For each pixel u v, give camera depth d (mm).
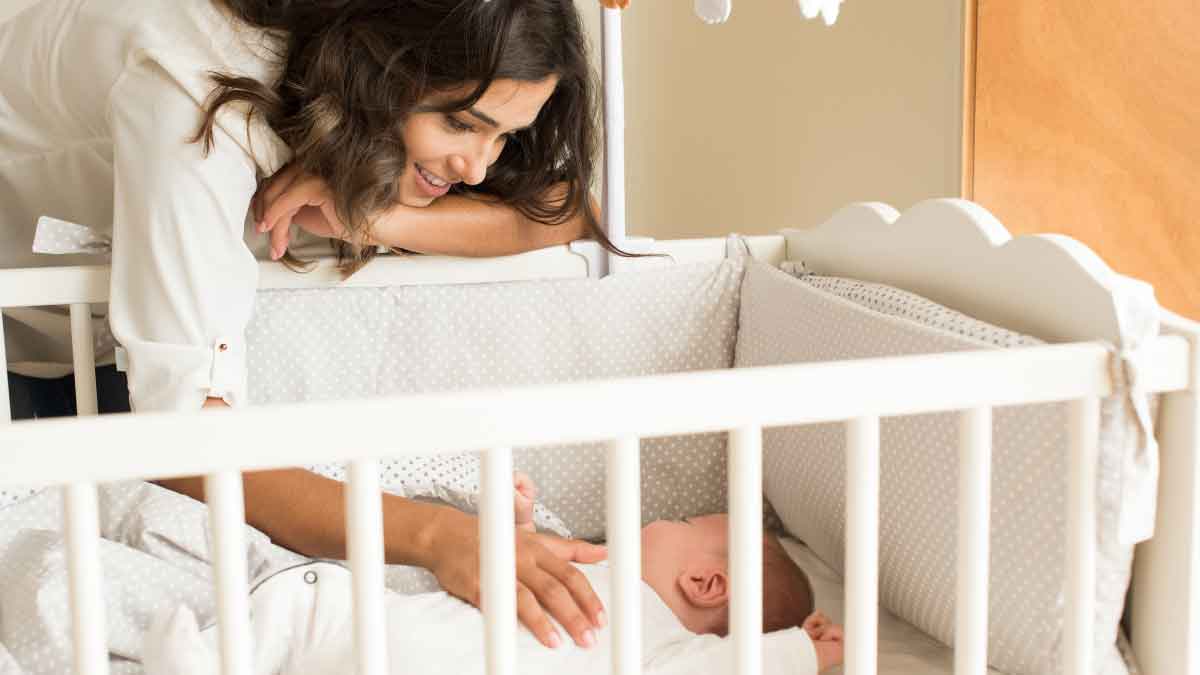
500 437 694
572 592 943
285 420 662
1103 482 839
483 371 1352
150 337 1039
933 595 1020
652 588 1125
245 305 1075
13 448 626
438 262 1345
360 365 1323
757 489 743
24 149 1220
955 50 2111
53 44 1143
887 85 2338
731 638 759
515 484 1116
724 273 1423
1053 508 877
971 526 801
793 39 2594
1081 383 812
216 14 1088
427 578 1007
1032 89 1845
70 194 1234
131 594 941
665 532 1188
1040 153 1844
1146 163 1690
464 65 1053
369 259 1311
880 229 1250
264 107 1076
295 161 1146
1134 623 907
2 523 997
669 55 2926
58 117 1167
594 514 1380
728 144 2836
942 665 1016
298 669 898
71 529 639
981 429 793
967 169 1967
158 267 1024
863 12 2387
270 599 904
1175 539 868
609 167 1375
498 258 1360
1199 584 864
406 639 886
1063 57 1792
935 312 1048
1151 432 831
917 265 1173
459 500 1229
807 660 978
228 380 1051
